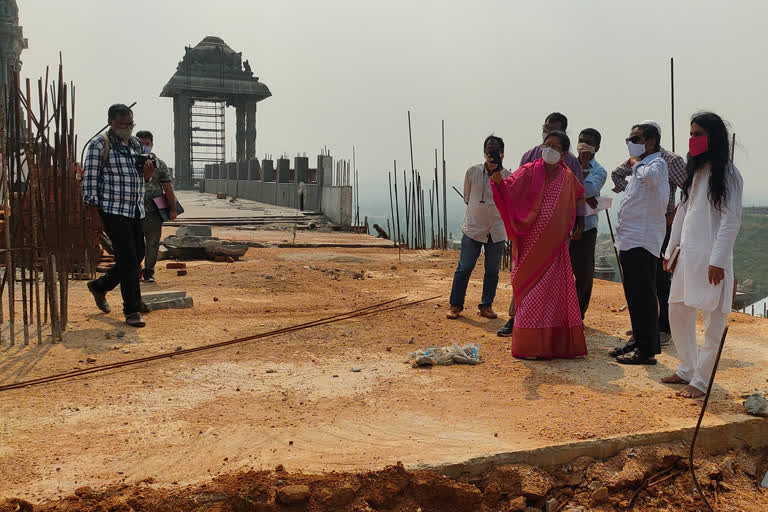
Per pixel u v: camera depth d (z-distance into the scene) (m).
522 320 5.36
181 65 46.12
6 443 3.48
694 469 3.69
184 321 6.44
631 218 5.14
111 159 5.95
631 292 5.21
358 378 4.77
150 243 8.59
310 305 7.46
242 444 3.55
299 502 3.06
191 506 2.96
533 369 5.06
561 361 5.32
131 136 6.18
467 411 4.10
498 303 7.94
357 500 3.16
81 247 8.48
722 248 4.17
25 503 2.84
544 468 3.52
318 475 3.19
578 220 6.05
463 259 6.90
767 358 5.41
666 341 5.92
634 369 5.09
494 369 5.06
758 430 3.93
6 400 4.12
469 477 3.38
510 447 3.54
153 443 3.53
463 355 5.27
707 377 4.38
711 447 3.84
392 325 6.53
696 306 4.29
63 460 3.29
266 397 4.32
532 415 4.03
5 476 3.11
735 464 3.79
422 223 15.68
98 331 5.89
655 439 3.73
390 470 3.27
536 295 5.32
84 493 2.95
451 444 3.58
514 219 5.33
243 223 19.55
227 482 3.11
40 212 5.40
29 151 5.28
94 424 3.78
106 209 5.93
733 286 4.29
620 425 3.85
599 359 5.39
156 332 5.95
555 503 3.40
